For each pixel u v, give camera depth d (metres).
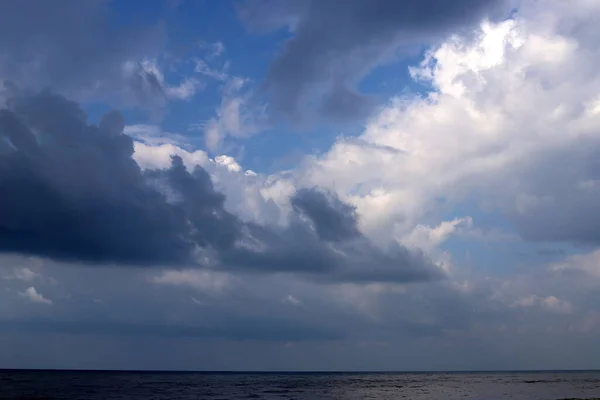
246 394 125.12
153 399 102.12
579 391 139.88
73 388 124.69
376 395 128.12
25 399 95.31
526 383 191.38
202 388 144.00
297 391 140.88
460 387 165.00
